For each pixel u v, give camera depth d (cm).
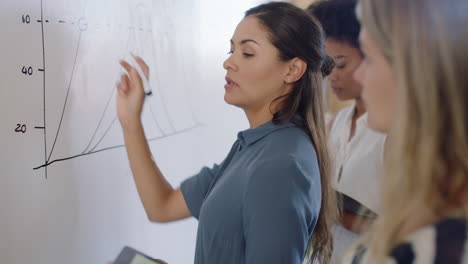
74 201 83
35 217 77
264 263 65
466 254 35
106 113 88
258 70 75
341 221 99
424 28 38
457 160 38
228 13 115
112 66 88
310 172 71
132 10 92
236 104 79
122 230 93
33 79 75
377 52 43
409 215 39
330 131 113
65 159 81
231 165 79
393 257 39
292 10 75
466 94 37
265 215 66
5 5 70
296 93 77
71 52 80
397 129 39
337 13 98
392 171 41
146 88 92
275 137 74
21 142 74
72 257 83
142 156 88
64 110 80
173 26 101
